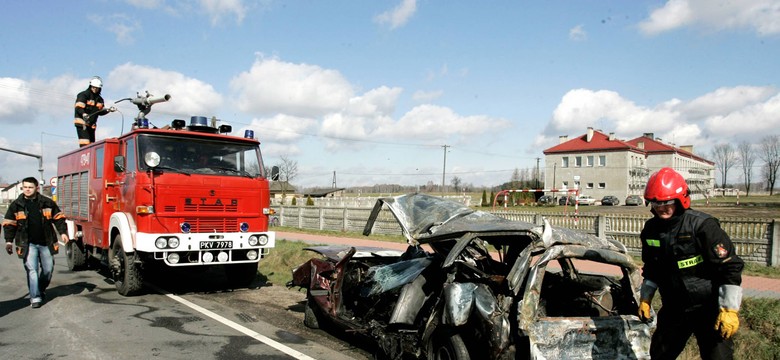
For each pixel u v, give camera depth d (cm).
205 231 902
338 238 1914
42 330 678
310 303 713
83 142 1234
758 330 618
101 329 687
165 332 677
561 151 6969
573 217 1500
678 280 393
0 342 622
